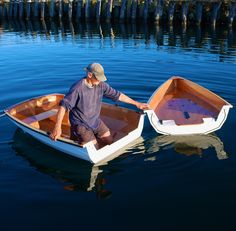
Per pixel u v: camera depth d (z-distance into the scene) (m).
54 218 4.21
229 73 9.99
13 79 9.93
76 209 4.38
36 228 4.04
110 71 10.48
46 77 10.08
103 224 4.09
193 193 4.65
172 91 7.83
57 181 5.03
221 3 19.38
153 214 4.25
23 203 4.52
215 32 18.16
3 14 26.45
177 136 6.33
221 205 4.38
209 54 12.67
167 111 7.04
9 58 12.73
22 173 5.27
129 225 4.06
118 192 4.72
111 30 20.08
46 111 7.07
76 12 24.19
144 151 5.80
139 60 11.87
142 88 8.85
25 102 6.90
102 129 5.71
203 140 6.15
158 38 16.89
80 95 5.23
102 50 13.93
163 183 4.90
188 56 12.40
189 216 4.19
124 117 6.45
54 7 25.27
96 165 5.45
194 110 7.04
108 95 5.68
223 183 4.86
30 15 26.56
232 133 6.36
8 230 4.01
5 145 6.14
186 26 20.16
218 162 5.41
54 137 5.35
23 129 6.29
